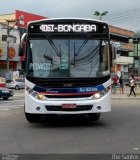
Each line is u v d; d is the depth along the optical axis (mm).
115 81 42281
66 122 16500
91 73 14414
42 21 14672
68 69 14383
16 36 68812
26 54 14633
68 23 14656
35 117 16156
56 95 14242
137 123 16188
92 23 14703
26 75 14492
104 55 14641
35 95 14359
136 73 90875
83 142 11664
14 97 38594
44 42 14617
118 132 13625
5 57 66625
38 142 11758
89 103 14219
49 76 14336
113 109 23391
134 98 34531
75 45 14578
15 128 14883
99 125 15508
